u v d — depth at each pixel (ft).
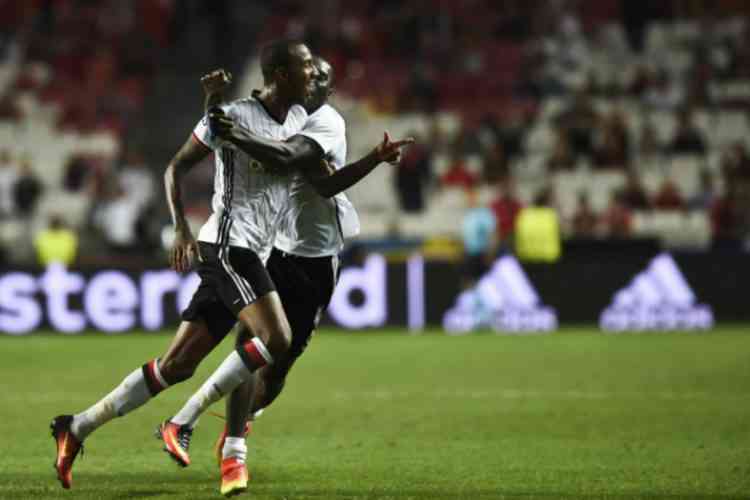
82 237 251.19
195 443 89.66
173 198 67.21
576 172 259.39
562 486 71.56
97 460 81.15
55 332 202.49
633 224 242.17
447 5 308.60
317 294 78.18
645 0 302.45
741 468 77.87
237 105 68.74
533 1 307.78
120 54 308.60
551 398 116.26
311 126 69.31
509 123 267.18
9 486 70.95
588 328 208.54
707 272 209.36
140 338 192.44
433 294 208.74
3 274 202.39
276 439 91.40
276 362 77.92
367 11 310.86
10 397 118.01
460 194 251.19
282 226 77.10
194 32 316.19
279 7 316.40
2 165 258.37
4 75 302.66
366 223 248.32
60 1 320.50
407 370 143.74
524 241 215.92
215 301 67.72
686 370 141.79
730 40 290.15
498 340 187.52
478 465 79.36
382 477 74.84
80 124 289.53
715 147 271.69
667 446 87.10
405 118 278.46
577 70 294.46
